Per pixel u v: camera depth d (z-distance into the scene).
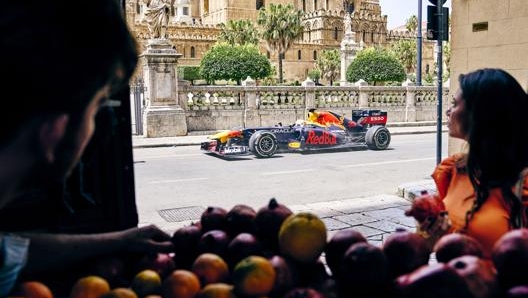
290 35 54.34
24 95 0.86
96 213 2.15
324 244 1.69
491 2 7.66
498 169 2.09
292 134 15.00
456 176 2.34
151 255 1.80
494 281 1.42
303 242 1.65
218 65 31.03
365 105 24.73
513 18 7.42
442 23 8.60
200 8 85.94
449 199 2.33
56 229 2.01
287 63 75.88
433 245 2.00
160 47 19.88
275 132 14.76
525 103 2.10
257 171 12.02
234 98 21.91
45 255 1.66
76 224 2.09
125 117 2.22
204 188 9.98
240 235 1.76
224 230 1.89
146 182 10.66
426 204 2.02
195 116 21.09
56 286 1.73
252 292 1.53
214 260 1.67
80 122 0.97
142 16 60.12
